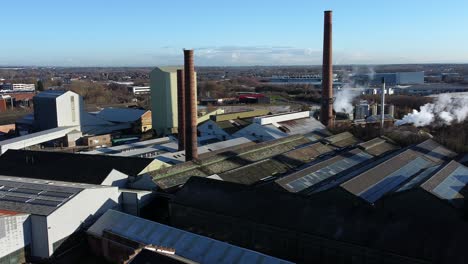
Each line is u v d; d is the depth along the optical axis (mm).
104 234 34562
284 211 34094
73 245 35406
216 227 36594
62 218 34312
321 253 31203
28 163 53562
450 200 36406
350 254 29828
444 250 26906
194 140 56969
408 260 27438
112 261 34312
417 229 28938
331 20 78125
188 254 30062
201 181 41250
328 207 33219
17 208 34531
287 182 44031
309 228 31797
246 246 35000
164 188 43875
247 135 77812
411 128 83062
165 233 32875
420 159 53969
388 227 29750
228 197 37656
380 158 57844
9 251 31875
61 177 47969
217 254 29453
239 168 50688
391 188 43156
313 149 62594
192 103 56031
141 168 47969
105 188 39000
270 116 78938
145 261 25750
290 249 32688
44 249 33406
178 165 49750
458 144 66250
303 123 83625
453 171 44250
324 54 80312
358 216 31469
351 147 62844
